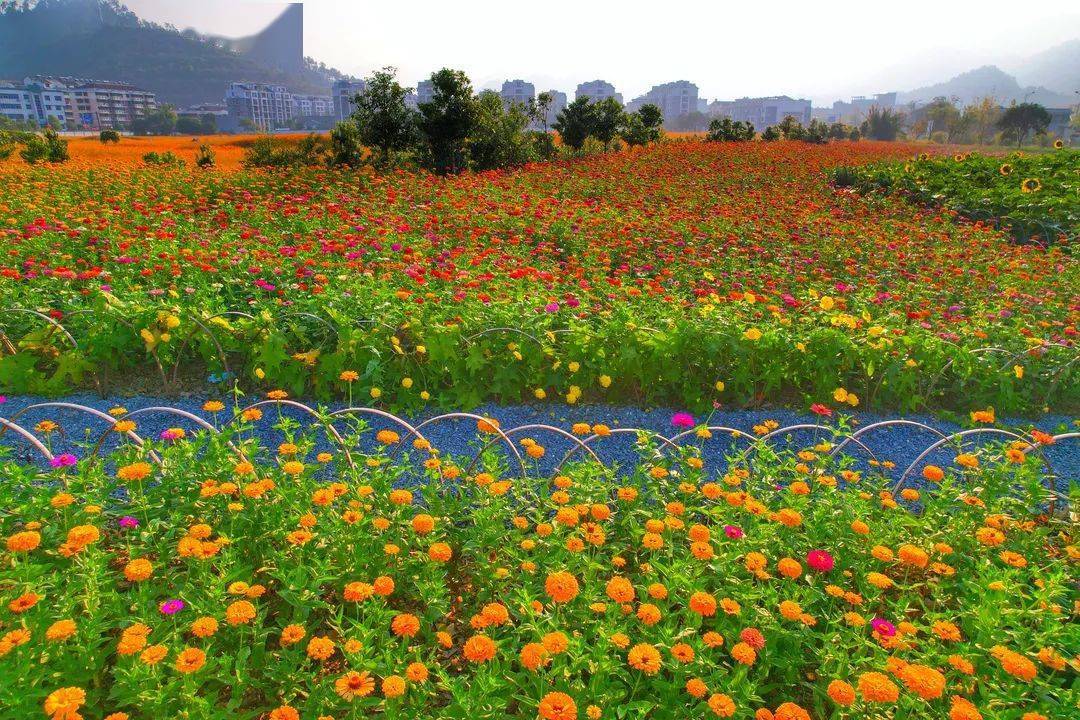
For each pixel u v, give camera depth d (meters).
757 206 15.40
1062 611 3.08
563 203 14.20
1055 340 6.96
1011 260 10.98
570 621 2.84
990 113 101.94
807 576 3.09
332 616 2.92
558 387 5.99
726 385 6.23
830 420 6.00
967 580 3.10
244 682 2.51
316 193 14.77
